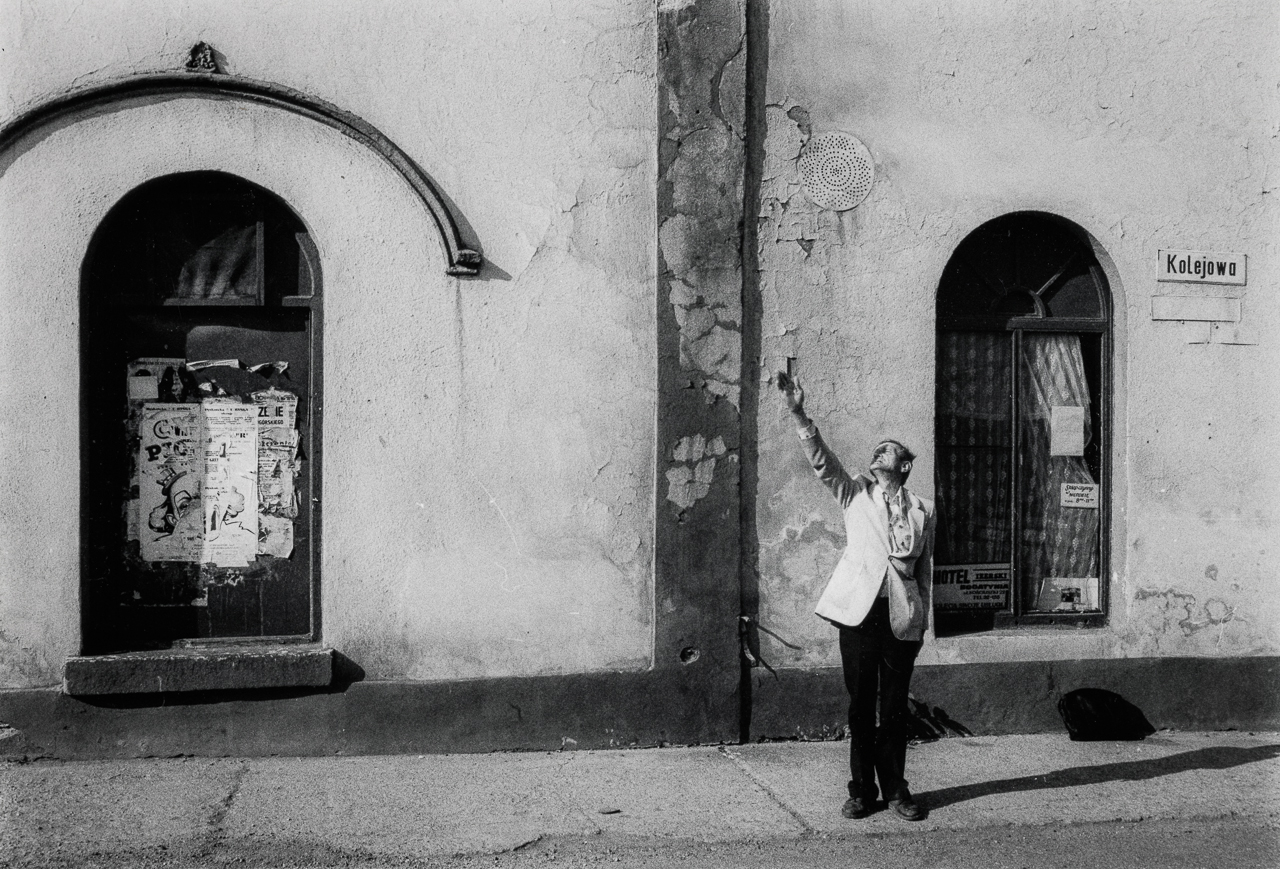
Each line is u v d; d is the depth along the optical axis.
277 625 6.45
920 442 6.96
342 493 6.30
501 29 6.45
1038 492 7.42
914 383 6.96
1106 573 7.39
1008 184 7.08
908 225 6.94
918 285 6.96
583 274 6.52
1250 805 5.78
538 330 6.48
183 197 6.31
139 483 6.32
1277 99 7.41
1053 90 7.12
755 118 6.75
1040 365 7.43
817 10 6.82
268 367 6.44
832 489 5.56
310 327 6.45
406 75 6.36
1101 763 6.44
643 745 6.55
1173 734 7.14
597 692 6.50
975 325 7.27
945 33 6.99
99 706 6.06
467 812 5.46
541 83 6.48
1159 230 7.28
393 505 6.35
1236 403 7.37
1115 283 7.30
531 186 6.48
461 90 6.41
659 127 6.57
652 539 6.61
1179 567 7.28
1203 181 7.33
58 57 6.02
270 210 6.40
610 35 6.55
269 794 5.62
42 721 6.01
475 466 6.42
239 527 6.41
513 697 6.43
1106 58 7.19
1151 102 7.26
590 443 6.54
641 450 6.59
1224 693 7.26
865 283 6.89
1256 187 7.40
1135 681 7.17
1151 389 7.26
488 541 6.44
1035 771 6.27
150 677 6.03
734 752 6.50
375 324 6.32
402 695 6.32
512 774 6.03
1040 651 7.07
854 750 5.48
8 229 5.96
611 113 6.55
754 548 6.74
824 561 6.82
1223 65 7.35
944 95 6.99
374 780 5.88
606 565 6.55
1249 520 7.38
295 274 6.43
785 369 6.79
